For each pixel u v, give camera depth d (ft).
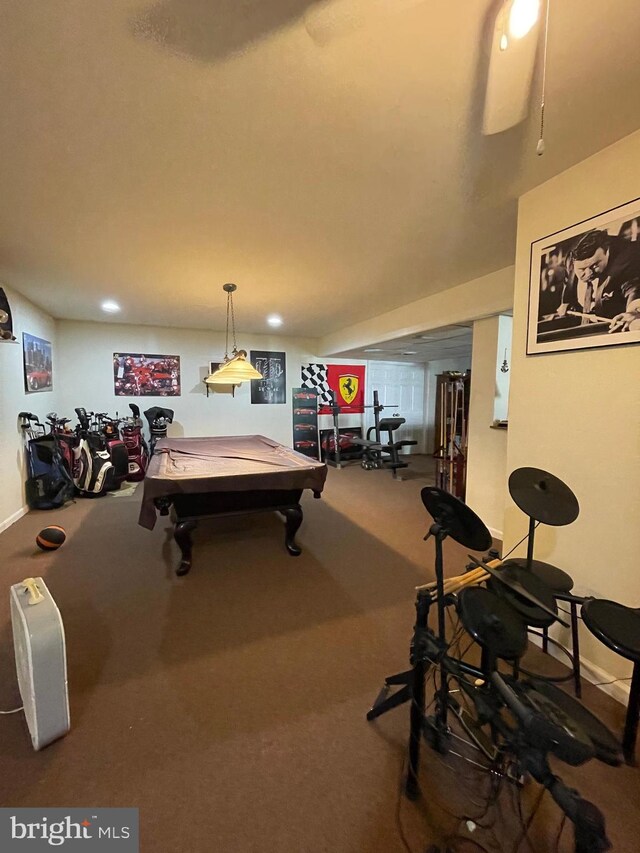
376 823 3.70
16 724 4.78
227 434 21.49
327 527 12.15
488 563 5.52
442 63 3.91
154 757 4.35
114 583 8.41
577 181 5.60
